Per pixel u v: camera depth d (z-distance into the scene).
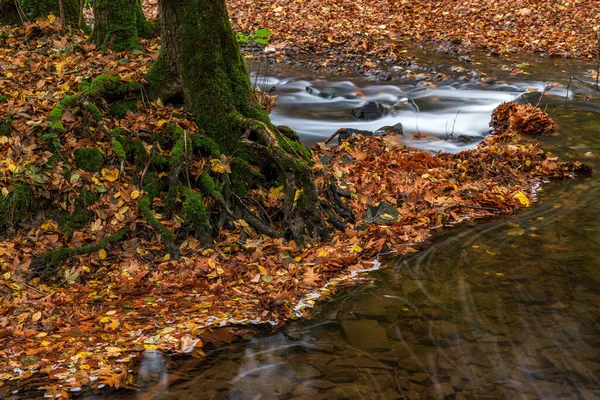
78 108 6.49
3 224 5.57
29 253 5.35
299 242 5.96
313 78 13.50
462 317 4.71
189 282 5.13
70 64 7.98
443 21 18.27
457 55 15.12
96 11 9.02
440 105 11.67
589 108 11.12
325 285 5.25
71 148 6.12
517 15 18.20
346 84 13.02
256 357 4.16
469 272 5.48
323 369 4.04
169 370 3.99
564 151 8.98
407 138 9.95
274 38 16.83
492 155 8.43
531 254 5.82
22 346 4.16
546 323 4.61
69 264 5.32
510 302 4.93
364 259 5.77
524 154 8.48
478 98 12.05
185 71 6.71
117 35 8.75
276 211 6.30
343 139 9.09
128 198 5.89
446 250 5.95
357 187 7.05
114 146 6.12
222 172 6.22
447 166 8.13
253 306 4.85
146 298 4.93
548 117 10.13
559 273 5.43
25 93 6.96
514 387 3.86
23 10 10.40
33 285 5.07
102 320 4.50
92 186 5.91
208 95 6.61
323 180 6.56
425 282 5.30
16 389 3.71
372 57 14.99
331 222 6.28
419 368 4.05
